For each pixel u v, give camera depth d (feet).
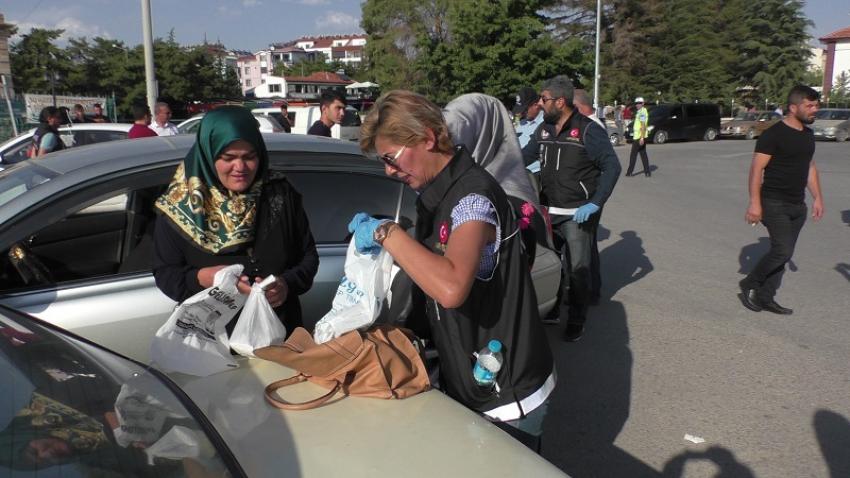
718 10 166.30
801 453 10.30
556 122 14.61
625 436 10.89
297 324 7.79
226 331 7.09
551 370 6.38
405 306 6.89
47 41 134.41
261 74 424.87
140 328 8.39
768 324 16.07
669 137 89.04
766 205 16.21
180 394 5.17
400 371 5.80
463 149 5.87
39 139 23.73
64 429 4.06
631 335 15.39
